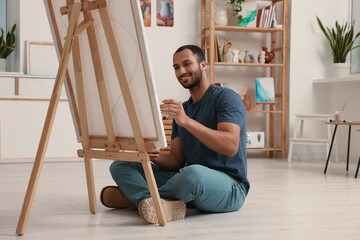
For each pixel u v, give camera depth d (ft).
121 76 5.57
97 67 5.84
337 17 17.76
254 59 17.83
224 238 5.55
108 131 6.08
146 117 5.65
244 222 6.42
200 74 6.86
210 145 6.33
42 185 9.93
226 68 17.61
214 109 6.81
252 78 17.90
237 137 6.48
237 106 6.64
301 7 17.43
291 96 17.37
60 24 6.19
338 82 16.61
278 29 16.89
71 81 6.54
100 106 6.18
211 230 5.93
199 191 6.41
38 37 15.51
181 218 6.56
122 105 5.88
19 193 8.93
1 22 16.43
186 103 7.38
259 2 17.70
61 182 10.39
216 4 17.19
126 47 5.48
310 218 6.76
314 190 9.54
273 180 11.03
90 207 6.96
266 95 16.93
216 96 6.83
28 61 15.34
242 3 17.01
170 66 17.06
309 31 17.52
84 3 5.66
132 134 5.93
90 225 6.18
